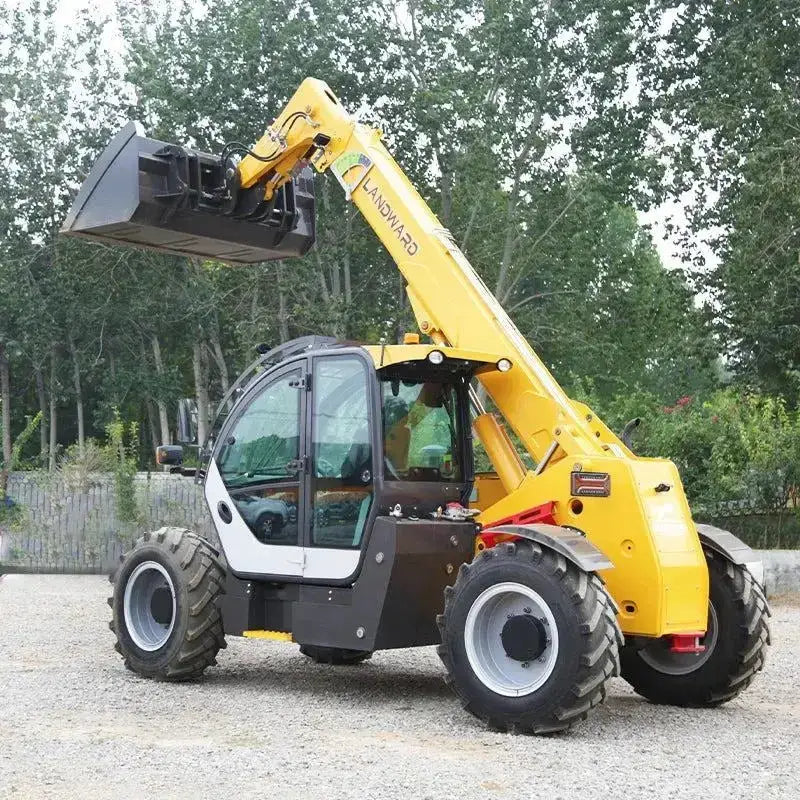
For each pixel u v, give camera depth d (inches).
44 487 790.5
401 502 297.7
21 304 1859.0
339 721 268.7
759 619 295.3
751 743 252.2
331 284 1555.1
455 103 1301.7
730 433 629.9
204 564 322.0
